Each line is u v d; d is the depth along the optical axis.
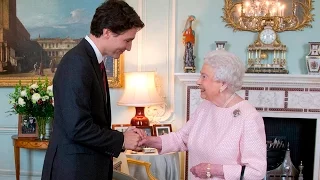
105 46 1.73
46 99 3.48
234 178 1.67
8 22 4.12
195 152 1.88
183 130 2.08
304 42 3.87
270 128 4.05
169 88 4.04
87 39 1.72
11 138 4.04
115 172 2.19
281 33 3.90
